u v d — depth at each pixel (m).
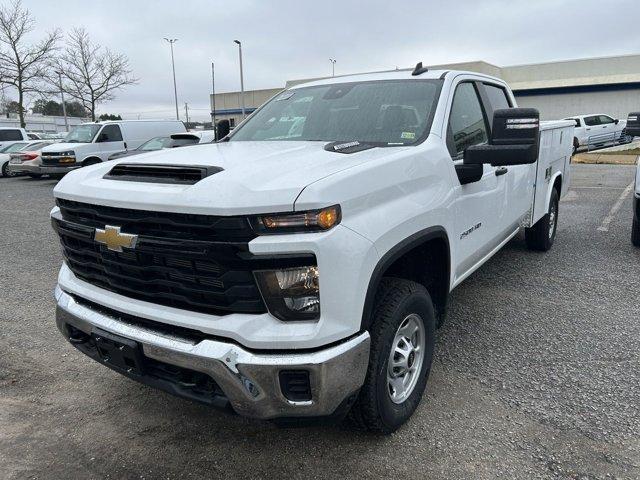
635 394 3.28
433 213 2.96
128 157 3.08
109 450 2.86
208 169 2.46
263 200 2.15
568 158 6.84
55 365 3.84
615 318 4.49
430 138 3.24
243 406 2.30
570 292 5.13
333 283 2.22
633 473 2.58
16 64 33.06
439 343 4.05
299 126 3.79
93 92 36.25
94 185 2.64
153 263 2.44
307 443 2.88
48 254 7.20
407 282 2.88
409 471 2.63
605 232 7.71
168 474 2.66
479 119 4.05
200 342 2.32
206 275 2.29
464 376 3.54
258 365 2.20
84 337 2.96
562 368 3.64
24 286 5.70
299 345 2.21
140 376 2.60
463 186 3.45
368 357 2.44
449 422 3.03
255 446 2.87
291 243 2.15
